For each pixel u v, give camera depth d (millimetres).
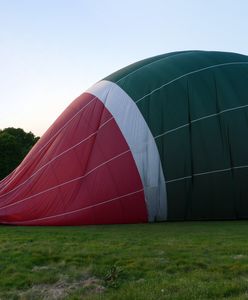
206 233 11812
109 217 15188
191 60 17906
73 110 18203
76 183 15930
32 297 6230
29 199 16734
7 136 54156
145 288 6273
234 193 15070
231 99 16031
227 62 17766
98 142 16281
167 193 15133
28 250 9305
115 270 7258
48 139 18109
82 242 10469
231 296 5863
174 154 15297
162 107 16094
